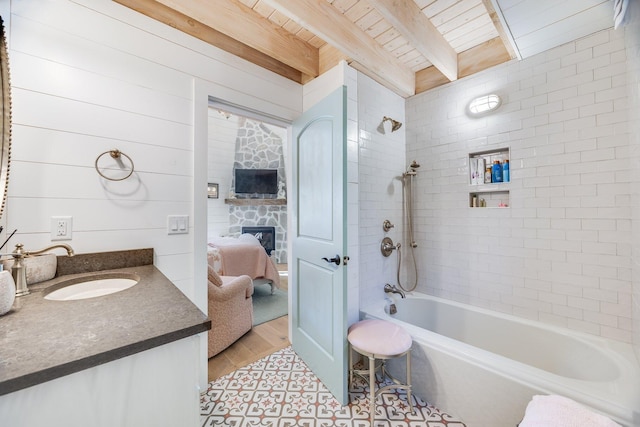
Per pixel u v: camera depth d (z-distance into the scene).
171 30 1.52
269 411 1.48
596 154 1.61
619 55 1.53
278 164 6.00
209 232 5.70
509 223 1.95
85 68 1.27
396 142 2.45
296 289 2.06
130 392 0.63
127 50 1.38
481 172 2.10
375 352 1.39
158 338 0.64
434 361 1.52
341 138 1.53
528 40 1.67
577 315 1.68
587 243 1.64
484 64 2.05
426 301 2.29
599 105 1.59
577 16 1.46
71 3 1.24
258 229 5.85
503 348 1.89
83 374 0.57
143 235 1.43
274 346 2.20
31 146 1.14
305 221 1.94
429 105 2.39
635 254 1.39
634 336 1.45
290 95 2.11
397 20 1.53
